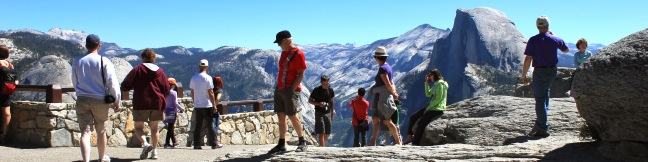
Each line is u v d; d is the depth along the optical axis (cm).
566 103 875
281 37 702
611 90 560
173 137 1172
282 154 722
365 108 1131
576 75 613
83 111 702
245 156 750
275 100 732
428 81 955
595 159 578
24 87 1064
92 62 699
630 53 557
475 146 677
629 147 565
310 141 1812
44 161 834
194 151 1058
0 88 871
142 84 810
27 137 1054
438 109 892
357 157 671
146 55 824
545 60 702
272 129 1661
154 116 827
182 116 1334
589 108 596
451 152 650
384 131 930
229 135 1439
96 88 700
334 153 690
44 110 1031
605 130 590
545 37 703
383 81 876
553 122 760
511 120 784
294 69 704
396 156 659
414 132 973
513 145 655
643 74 538
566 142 658
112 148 1056
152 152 873
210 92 1099
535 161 591
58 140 1034
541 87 709
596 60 582
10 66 889
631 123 554
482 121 796
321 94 1050
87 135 702
